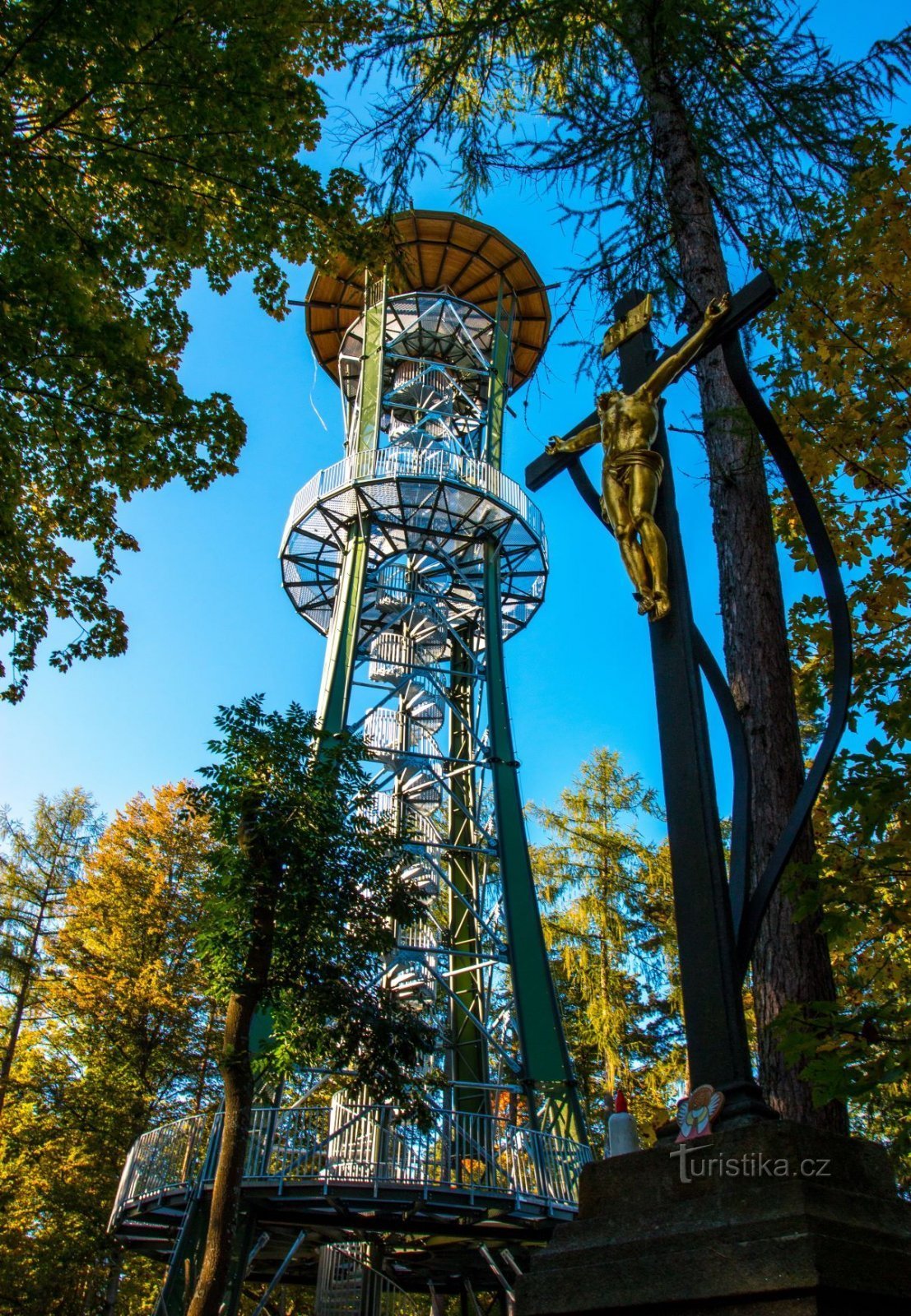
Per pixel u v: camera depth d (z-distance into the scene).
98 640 11.80
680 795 4.19
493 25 7.95
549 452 5.51
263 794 13.25
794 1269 2.75
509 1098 20.92
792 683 7.55
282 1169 14.16
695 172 8.26
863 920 5.59
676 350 4.81
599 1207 3.63
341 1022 13.38
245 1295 21.67
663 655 4.49
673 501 4.79
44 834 30.66
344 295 26.14
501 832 20.09
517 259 26.36
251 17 10.15
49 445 10.96
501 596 25.12
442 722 23.50
